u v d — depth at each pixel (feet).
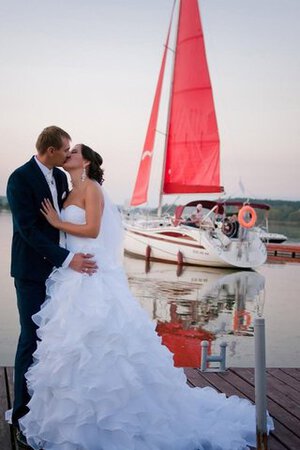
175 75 75.20
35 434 10.69
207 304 40.98
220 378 16.53
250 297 45.01
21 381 11.37
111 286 11.30
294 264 74.33
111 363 10.54
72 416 10.34
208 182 73.26
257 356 11.08
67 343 10.48
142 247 71.82
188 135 74.54
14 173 11.27
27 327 11.39
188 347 27.45
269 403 14.53
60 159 11.44
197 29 73.26
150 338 11.28
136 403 10.75
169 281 53.42
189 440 11.13
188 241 66.74
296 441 12.21
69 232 11.39
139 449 10.65
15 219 11.14
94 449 10.43
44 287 11.50
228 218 67.46
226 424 12.10
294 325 33.65
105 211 11.93
